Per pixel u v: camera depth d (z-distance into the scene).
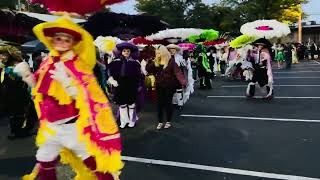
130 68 8.77
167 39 12.91
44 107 4.02
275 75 22.77
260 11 49.88
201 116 10.07
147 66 11.88
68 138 3.96
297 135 7.78
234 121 9.34
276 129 8.37
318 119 9.28
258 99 12.86
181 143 7.41
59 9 4.07
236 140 7.52
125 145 7.35
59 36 4.05
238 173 5.66
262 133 8.03
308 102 11.91
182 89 11.05
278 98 12.98
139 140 7.73
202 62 16.16
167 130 8.55
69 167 5.96
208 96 13.97
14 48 8.30
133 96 8.84
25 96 8.17
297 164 6.00
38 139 4.07
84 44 4.09
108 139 3.98
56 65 3.99
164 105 8.73
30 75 4.04
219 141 7.48
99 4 4.07
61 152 4.12
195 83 18.38
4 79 8.12
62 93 3.96
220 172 5.72
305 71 25.11
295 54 35.34
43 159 4.03
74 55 4.10
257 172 5.68
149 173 5.74
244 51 19.64
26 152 7.10
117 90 8.84
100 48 11.92
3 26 13.27
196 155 6.59
